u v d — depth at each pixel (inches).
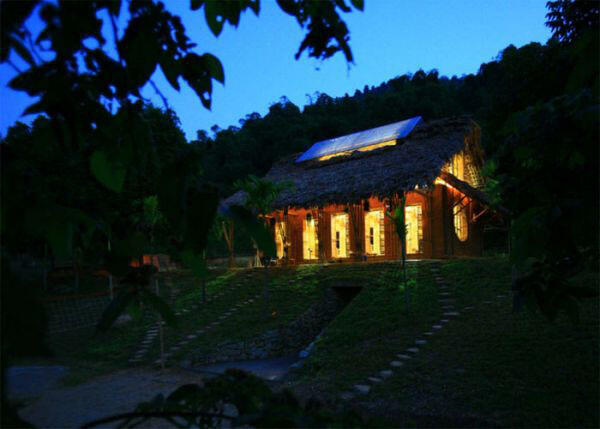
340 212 687.7
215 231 544.4
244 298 519.2
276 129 1664.6
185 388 35.8
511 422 189.9
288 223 756.0
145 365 356.5
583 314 285.1
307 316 446.0
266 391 35.6
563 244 45.7
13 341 15.3
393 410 214.5
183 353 381.4
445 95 1649.9
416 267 479.2
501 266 434.6
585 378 214.7
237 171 1518.2
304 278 542.0
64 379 268.2
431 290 406.3
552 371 228.1
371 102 1683.1
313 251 721.0
